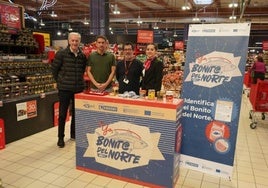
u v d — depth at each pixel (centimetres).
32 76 459
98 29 1140
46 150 389
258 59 949
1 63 419
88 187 287
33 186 286
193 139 329
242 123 592
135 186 292
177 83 585
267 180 315
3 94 405
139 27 2569
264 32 2447
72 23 2422
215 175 319
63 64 395
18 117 426
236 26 301
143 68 380
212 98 315
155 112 276
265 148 426
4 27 456
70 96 402
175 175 294
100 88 380
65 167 334
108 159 309
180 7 1619
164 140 277
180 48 1427
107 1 1154
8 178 302
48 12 1741
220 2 1405
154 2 1481
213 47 314
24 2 1441
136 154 293
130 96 306
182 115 333
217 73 312
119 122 297
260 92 533
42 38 564
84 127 319
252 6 1477
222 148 312
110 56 399
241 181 310
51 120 504
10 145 406
